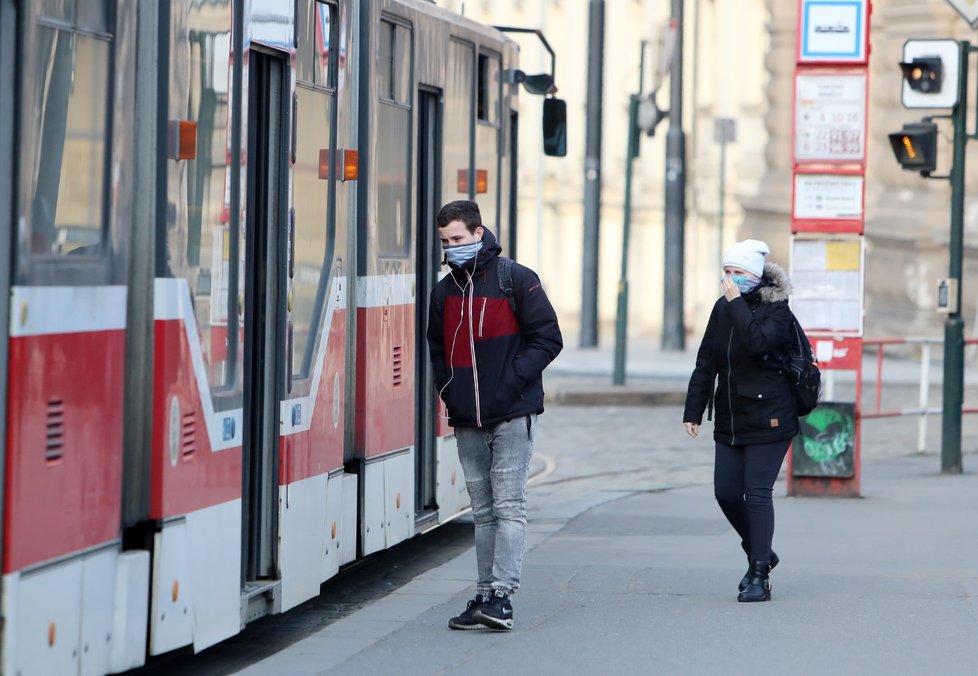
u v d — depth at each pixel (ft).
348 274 102.22
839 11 149.07
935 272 335.47
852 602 103.14
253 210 87.81
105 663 69.56
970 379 282.36
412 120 115.65
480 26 134.82
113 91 69.92
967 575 112.68
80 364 67.05
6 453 62.18
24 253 63.10
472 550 132.16
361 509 104.99
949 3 162.71
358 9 104.22
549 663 86.79
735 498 104.22
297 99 91.91
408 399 114.83
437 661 87.40
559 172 509.76
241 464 82.58
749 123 474.90
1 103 62.18
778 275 102.01
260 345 88.07
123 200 70.69
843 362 151.43
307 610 107.65
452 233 93.04
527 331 93.09
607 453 201.98
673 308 363.15
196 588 77.15
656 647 90.58
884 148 356.59
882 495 154.40
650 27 499.51
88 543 67.87
